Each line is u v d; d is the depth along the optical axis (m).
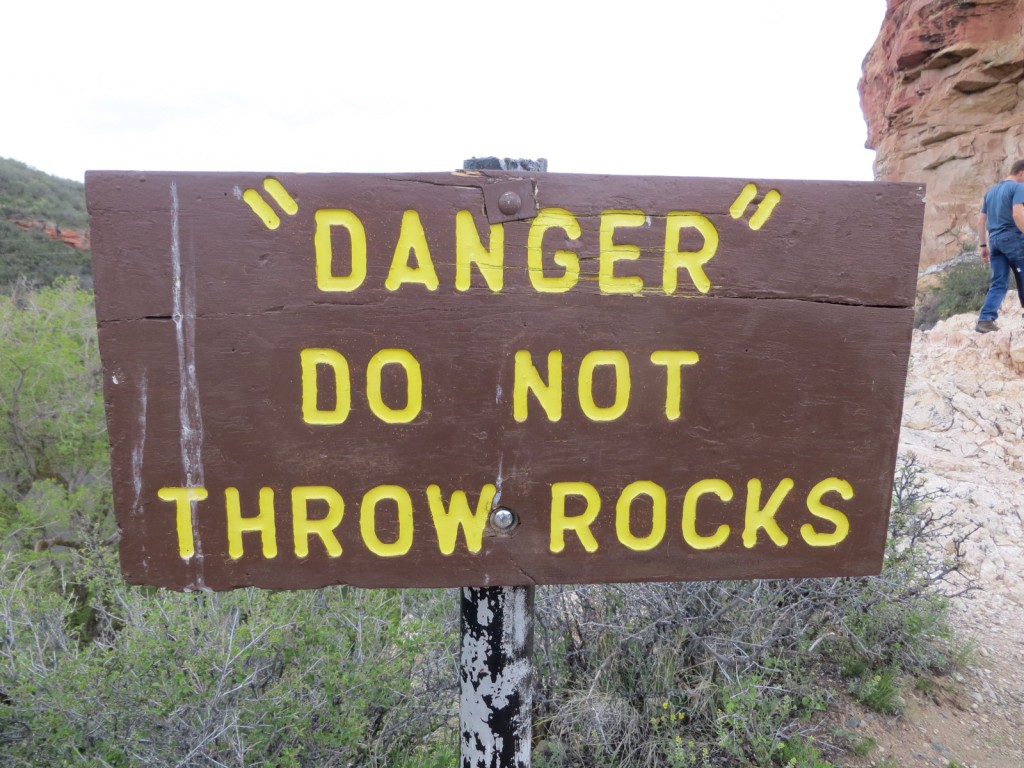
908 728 2.69
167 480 1.15
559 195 1.14
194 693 2.16
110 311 1.11
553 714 2.59
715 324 1.18
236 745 2.07
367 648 2.59
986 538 4.21
